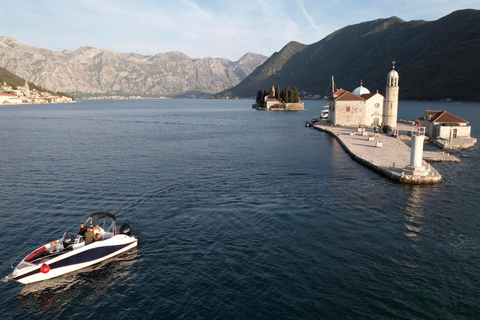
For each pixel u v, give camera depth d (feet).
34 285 74.59
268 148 240.32
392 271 75.87
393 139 257.96
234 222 102.32
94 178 153.48
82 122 476.54
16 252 85.66
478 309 63.46
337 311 63.31
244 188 137.18
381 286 70.49
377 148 217.97
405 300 66.18
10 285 74.64
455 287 70.13
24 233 95.66
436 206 116.67
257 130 367.25
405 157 186.91
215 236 93.35
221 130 370.73
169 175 159.12
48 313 65.41
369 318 61.41
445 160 189.26
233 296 67.97
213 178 153.17
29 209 113.70
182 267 78.74
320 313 62.80
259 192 131.54
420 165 153.69
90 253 81.20
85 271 79.20
